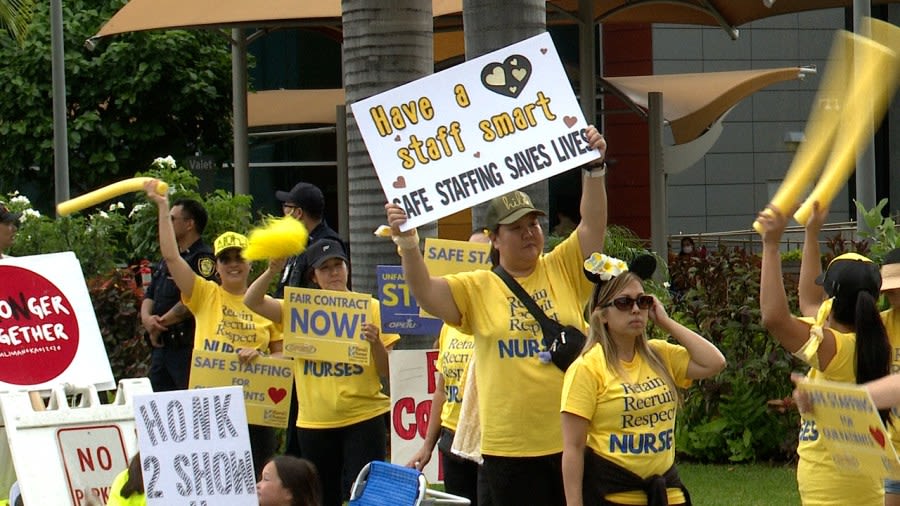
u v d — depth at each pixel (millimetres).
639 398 8125
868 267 7949
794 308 14812
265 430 12242
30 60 26406
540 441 8703
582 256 8906
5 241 14117
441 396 10883
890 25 6578
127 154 26703
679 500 8336
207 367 12047
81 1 27250
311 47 33031
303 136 32344
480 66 8719
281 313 11867
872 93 6652
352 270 13992
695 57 39531
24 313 10039
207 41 27234
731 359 15047
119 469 9531
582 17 21484
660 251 23688
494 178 8711
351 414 11398
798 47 40469
